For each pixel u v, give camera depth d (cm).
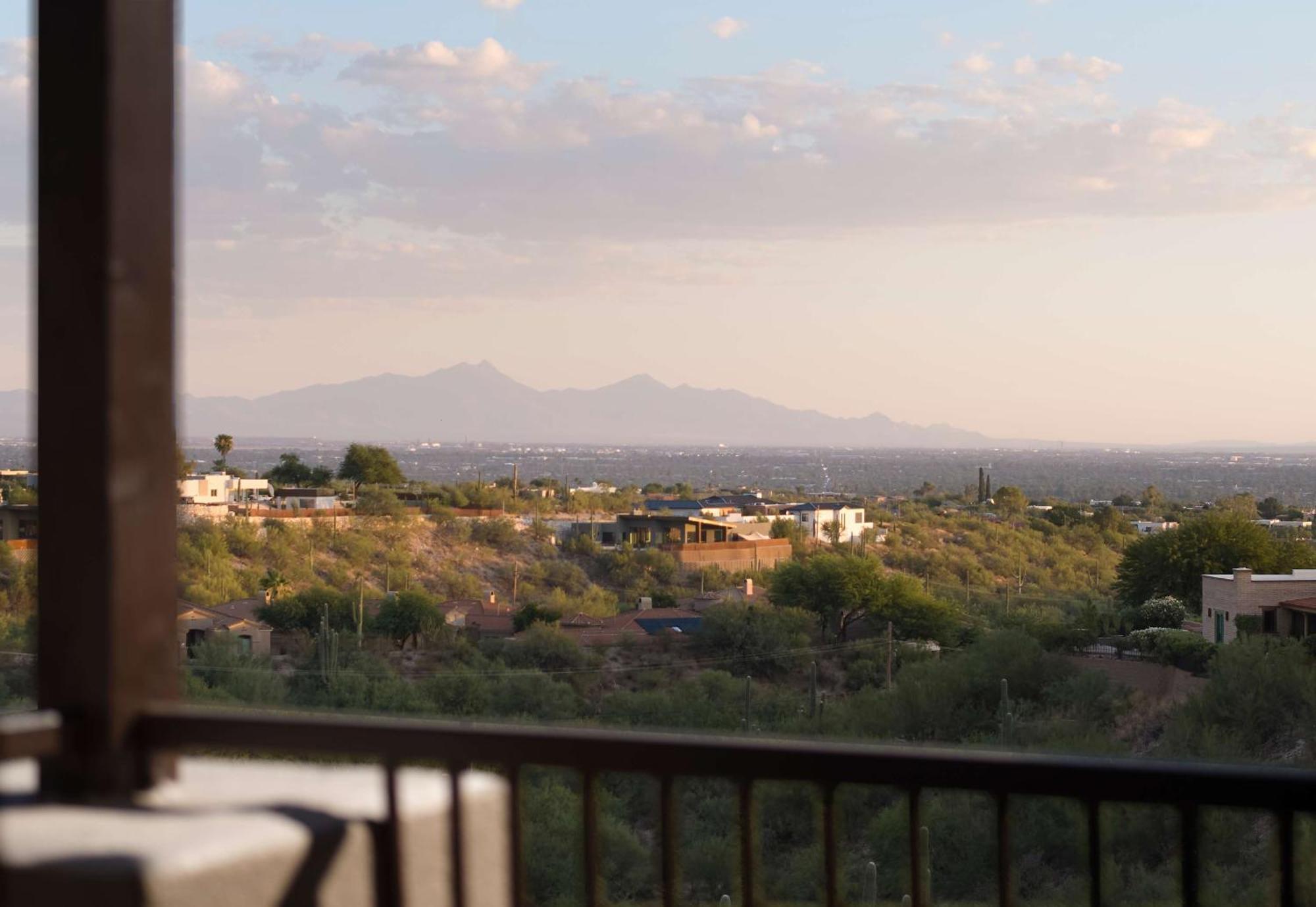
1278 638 2986
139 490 166
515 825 168
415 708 3772
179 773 181
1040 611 5169
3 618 3438
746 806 160
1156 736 3000
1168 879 2028
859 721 3434
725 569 7381
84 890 138
